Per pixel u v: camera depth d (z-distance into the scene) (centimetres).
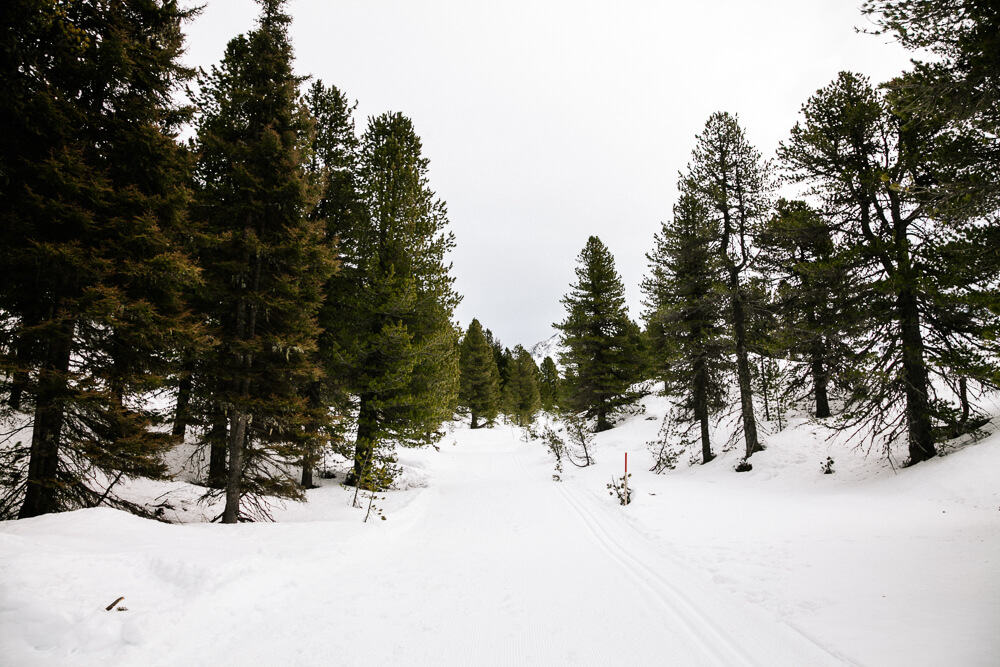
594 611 535
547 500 1391
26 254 655
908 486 1112
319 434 1166
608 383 2902
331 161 1530
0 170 667
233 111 1053
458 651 439
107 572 519
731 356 1939
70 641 409
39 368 736
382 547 873
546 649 440
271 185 1036
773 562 673
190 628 468
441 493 1598
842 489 1238
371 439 1453
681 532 909
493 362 5556
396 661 420
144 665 405
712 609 529
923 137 1165
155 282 778
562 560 765
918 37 616
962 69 610
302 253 1015
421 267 1666
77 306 693
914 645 401
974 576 539
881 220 1327
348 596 596
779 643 438
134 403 850
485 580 661
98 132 783
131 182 824
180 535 723
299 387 1323
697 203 1964
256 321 1086
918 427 1253
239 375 977
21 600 430
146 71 833
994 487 948
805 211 1445
